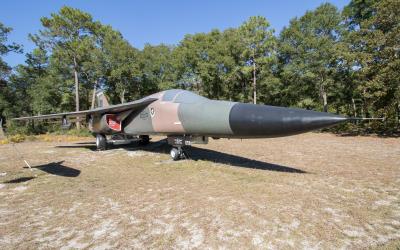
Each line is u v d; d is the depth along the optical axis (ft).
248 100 115.34
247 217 14.30
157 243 11.84
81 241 12.24
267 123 20.92
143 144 48.11
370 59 61.77
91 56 103.24
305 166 27.40
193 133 28.32
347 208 15.40
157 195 18.48
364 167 26.45
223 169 26.00
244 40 100.63
